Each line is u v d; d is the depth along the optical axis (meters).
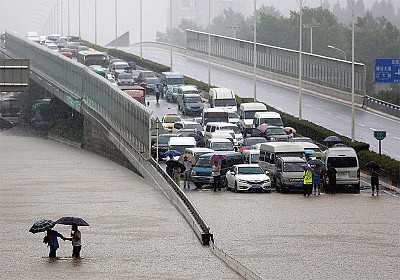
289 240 106.69
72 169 189.88
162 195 147.62
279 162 147.12
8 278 92.69
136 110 175.75
